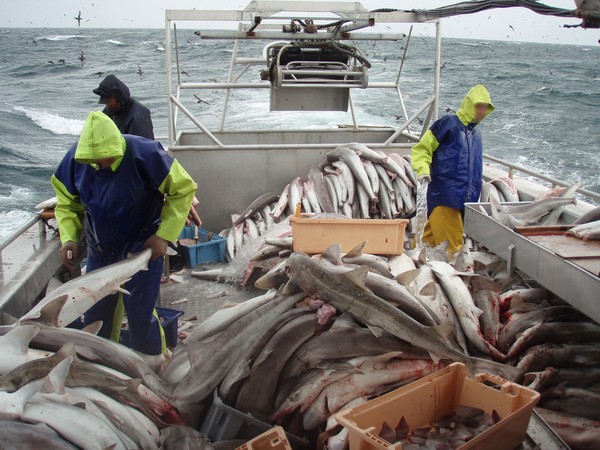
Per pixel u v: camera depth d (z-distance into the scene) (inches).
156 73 1935.3
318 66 290.8
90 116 157.1
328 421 132.4
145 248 170.7
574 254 142.5
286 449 115.3
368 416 119.2
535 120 1227.2
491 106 243.0
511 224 182.2
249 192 302.8
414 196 300.8
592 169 813.9
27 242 220.8
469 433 124.0
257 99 1222.9
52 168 816.9
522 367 152.7
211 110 1073.5
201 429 135.4
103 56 2989.7
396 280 163.2
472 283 173.5
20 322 140.3
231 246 277.4
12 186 729.0
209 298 240.2
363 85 287.4
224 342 142.3
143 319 183.2
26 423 103.9
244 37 279.9
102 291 157.6
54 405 109.4
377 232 195.5
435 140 248.1
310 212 285.7
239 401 135.7
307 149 303.9
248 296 241.1
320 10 272.4
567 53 4921.3
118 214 171.0
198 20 282.4
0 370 121.9
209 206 301.0
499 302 172.7
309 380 137.4
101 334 185.5
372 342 141.3
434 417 132.6
